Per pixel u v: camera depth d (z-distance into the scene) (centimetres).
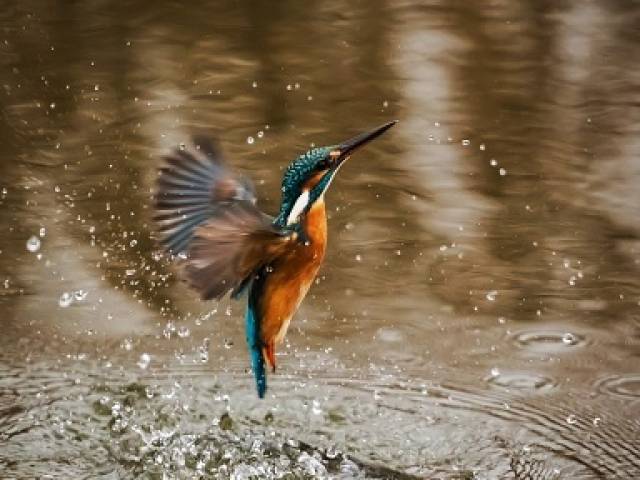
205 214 725
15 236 1164
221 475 832
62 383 944
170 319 1048
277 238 679
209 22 1719
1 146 1339
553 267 1135
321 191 758
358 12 1775
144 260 1134
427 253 1156
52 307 1053
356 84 1518
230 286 678
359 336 1027
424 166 1322
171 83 1511
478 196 1263
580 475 823
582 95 1507
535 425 893
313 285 1106
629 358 995
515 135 1399
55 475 816
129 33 1670
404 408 918
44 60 1566
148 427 890
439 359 994
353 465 840
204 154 743
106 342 1006
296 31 1697
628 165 1327
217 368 977
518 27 1727
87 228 1181
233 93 1483
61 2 1767
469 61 1600
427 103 1473
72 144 1346
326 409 916
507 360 992
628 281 1113
